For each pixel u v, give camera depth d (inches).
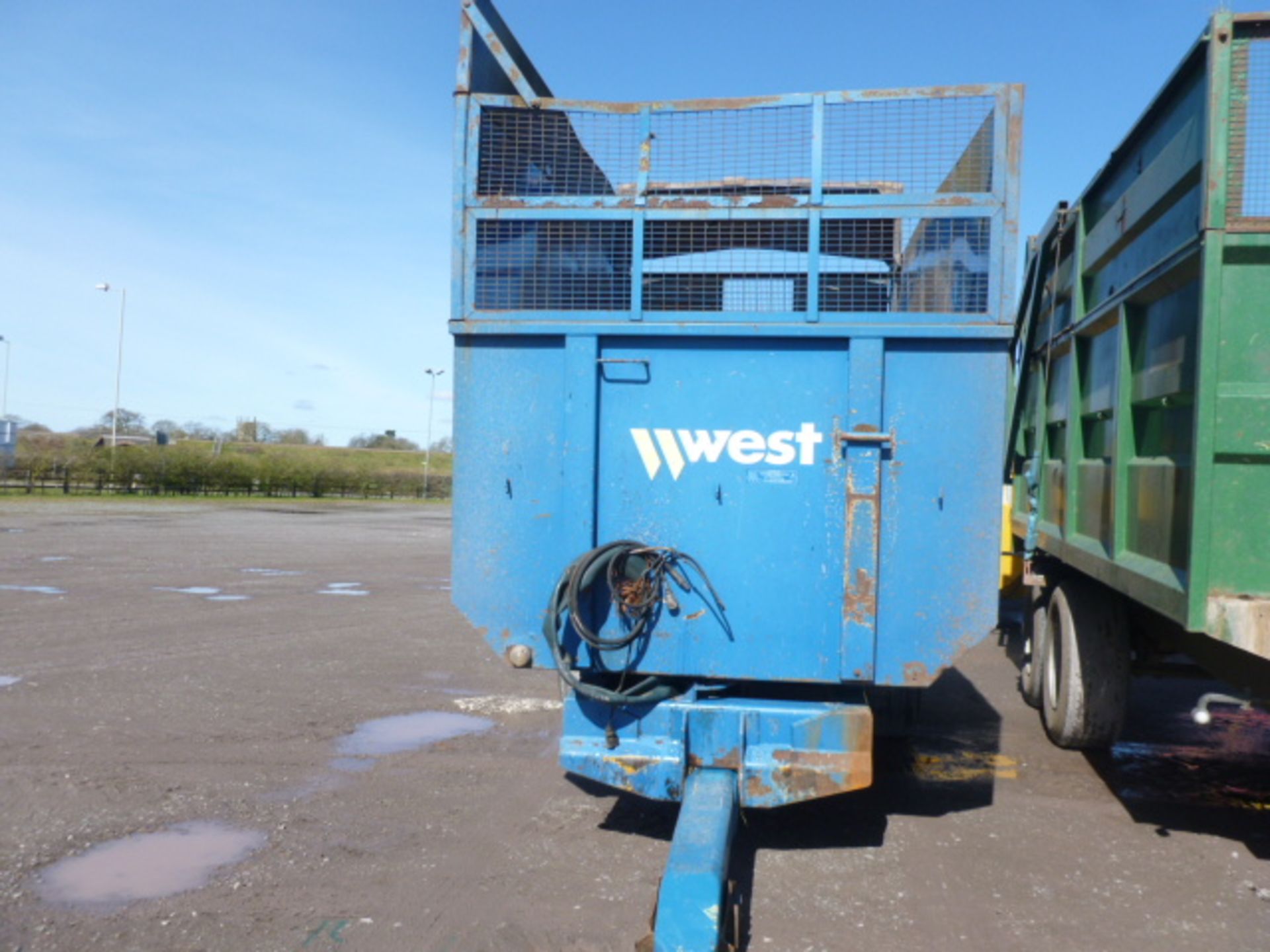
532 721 301.0
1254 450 165.8
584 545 191.5
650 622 190.5
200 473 1999.3
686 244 195.9
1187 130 185.6
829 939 161.2
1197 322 172.9
